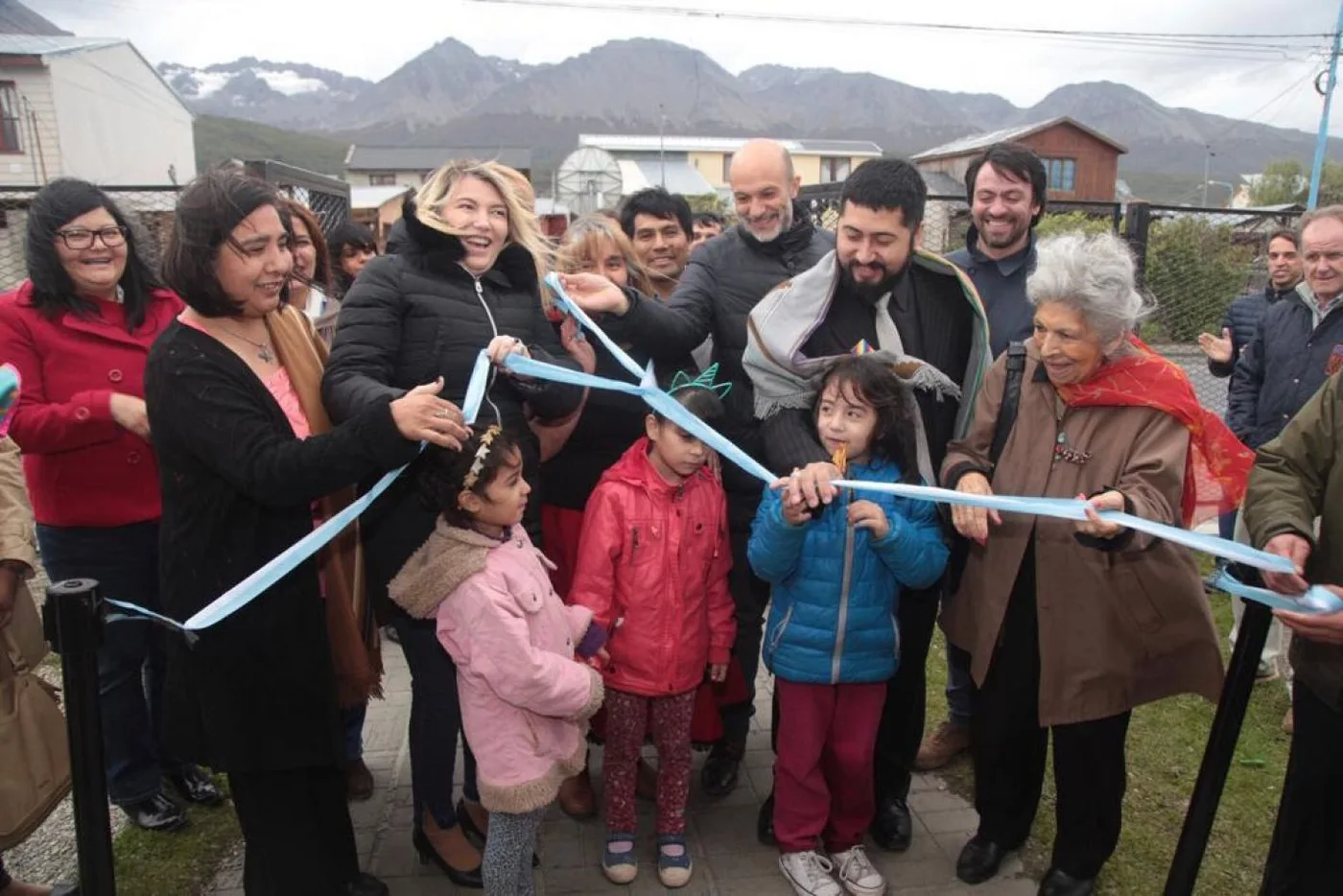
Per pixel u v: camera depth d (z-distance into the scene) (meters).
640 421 3.04
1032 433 2.31
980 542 2.28
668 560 2.59
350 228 5.29
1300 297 4.03
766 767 3.30
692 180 54.06
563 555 3.10
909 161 2.40
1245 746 3.47
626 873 2.64
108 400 2.57
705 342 3.37
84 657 1.64
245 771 2.07
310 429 2.30
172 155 29.89
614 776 2.66
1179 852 2.11
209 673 2.03
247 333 2.18
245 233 1.95
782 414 2.56
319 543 1.90
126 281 2.81
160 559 2.10
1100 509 1.95
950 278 2.64
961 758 3.34
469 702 2.24
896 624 2.53
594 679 2.22
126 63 26.19
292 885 2.18
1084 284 2.07
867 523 2.29
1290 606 1.80
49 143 22.89
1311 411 2.06
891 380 2.36
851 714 2.57
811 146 62.38
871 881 2.56
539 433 2.86
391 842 2.83
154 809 2.89
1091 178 35.91
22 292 2.73
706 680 2.96
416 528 2.39
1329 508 2.00
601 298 2.58
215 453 1.93
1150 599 2.21
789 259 3.06
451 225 2.46
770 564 2.39
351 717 2.98
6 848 2.17
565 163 22.92
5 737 2.15
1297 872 2.15
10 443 2.28
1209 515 2.24
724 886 2.63
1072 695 2.26
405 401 1.91
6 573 2.16
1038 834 2.89
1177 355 8.23
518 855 2.31
